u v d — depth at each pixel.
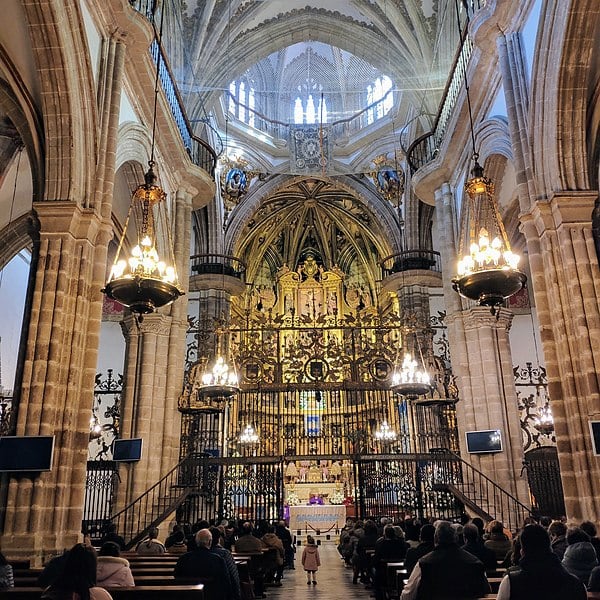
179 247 17.48
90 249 11.01
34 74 11.23
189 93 22.12
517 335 25.03
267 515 15.55
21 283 22.84
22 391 9.75
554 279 10.88
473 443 15.28
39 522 9.24
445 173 18.08
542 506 15.38
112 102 12.16
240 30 23.72
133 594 5.30
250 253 34.25
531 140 11.84
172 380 16.39
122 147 13.46
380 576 9.29
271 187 29.08
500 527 8.84
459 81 16.03
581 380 10.25
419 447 19.97
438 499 16.56
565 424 10.32
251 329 18.77
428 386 14.21
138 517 14.46
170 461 15.74
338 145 29.45
